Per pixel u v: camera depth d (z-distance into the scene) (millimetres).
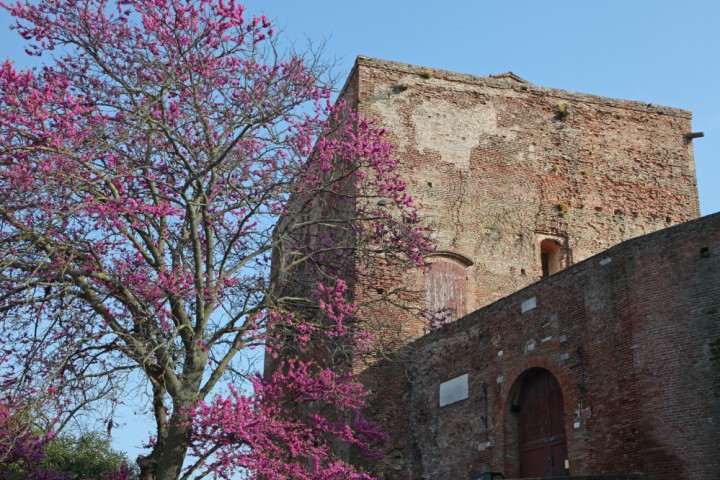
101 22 18562
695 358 17359
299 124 20109
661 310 18203
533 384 21812
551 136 32531
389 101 30969
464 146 31266
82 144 17438
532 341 21609
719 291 17406
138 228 18016
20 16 18281
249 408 16828
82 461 34969
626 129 33469
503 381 22375
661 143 33625
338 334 19359
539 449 21109
